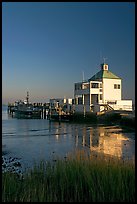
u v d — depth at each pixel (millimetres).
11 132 46969
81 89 68875
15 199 6938
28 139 37500
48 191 8164
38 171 10125
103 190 7492
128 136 37625
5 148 29109
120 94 68750
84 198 7750
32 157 23109
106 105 63469
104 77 67375
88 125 56531
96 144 31391
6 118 91812
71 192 8211
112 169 8234
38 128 53688
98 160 9750
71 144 32188
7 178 7996
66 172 8789
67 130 48594
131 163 8961
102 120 60844
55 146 30812
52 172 9414
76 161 9469
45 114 84938
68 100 76250
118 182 7559
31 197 7258
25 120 80000
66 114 67812
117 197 7305
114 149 27031
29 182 8531
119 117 57188
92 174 8297
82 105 66688
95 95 67375
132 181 7379
